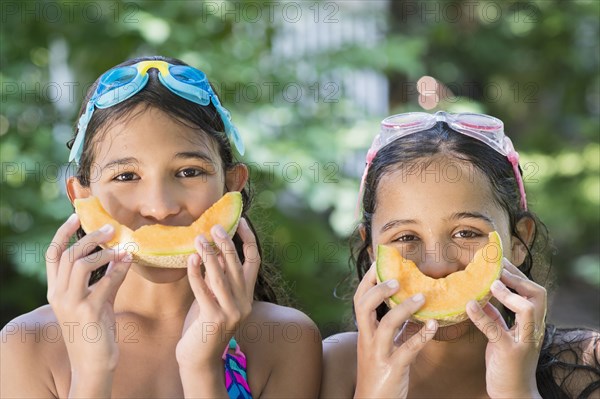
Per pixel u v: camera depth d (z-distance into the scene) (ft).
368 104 26.81
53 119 21.65
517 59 35.88
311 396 9.67
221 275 8.31
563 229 33.63
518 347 8.34
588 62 37.01
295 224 22.20
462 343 9.41
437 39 31.89
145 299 9.33
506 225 9.48
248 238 9.07
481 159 9.32
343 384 9.67
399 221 9.04
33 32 22.12
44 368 9.00
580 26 36.35
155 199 8.60
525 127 36.81
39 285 21.61
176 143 8.73
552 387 9.50
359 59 22.67
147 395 9.14
